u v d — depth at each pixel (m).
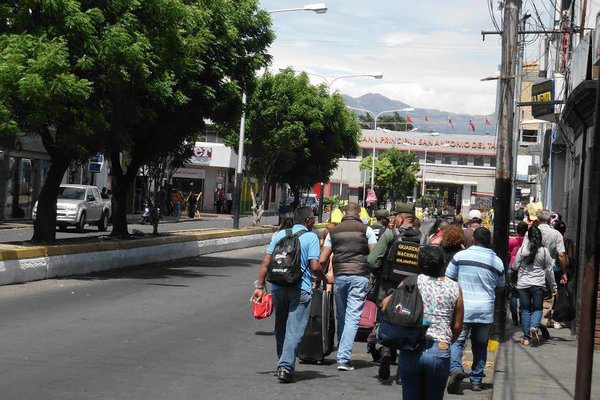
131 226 45.09
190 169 73.56
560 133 21.88
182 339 11.74
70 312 13.74
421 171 108.19
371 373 10.35
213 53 23.72
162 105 22.33
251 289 18.89
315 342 10.84
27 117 17.70
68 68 17.58
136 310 14.48
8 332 11.51
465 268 9.80
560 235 14.25
